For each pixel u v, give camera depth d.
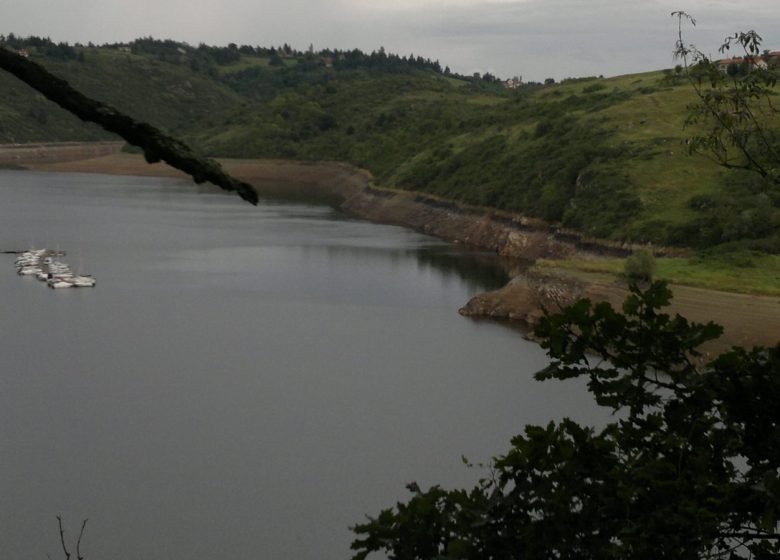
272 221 136.75
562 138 130.25
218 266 94.88
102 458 41.00
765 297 62.28
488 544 6.07
